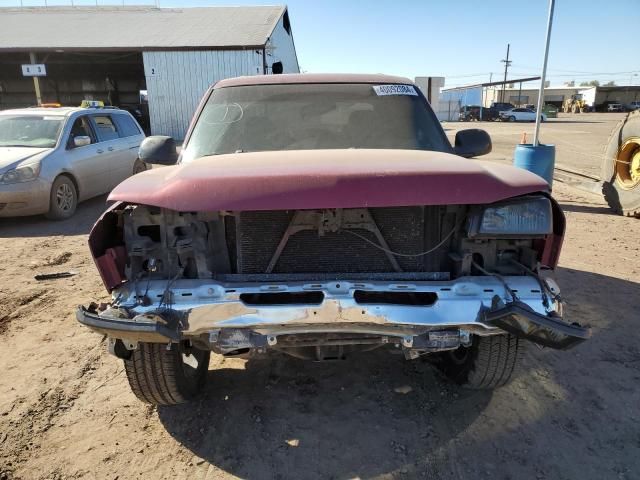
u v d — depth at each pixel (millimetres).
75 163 8344
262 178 2299
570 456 2668
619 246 6609
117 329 2229
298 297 2453
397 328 2424
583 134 27844
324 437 2834
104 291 5043
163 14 28031
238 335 2400
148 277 2498
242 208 2238
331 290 2373
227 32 23906
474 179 2367
